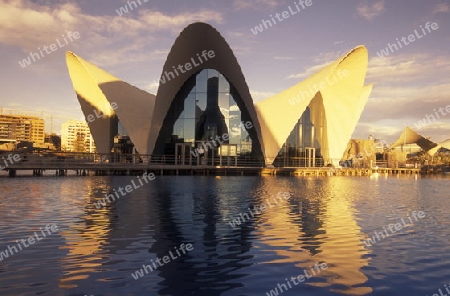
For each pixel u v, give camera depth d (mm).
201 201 14461
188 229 9141
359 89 45500
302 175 40938
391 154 91250
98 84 38000
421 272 6105
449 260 6789
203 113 39531
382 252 7297
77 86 40625
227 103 39656
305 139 44969
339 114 47812
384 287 5426
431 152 87750
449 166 82812
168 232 8781
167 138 39844
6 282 5410
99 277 5660
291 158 43531
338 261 6633
